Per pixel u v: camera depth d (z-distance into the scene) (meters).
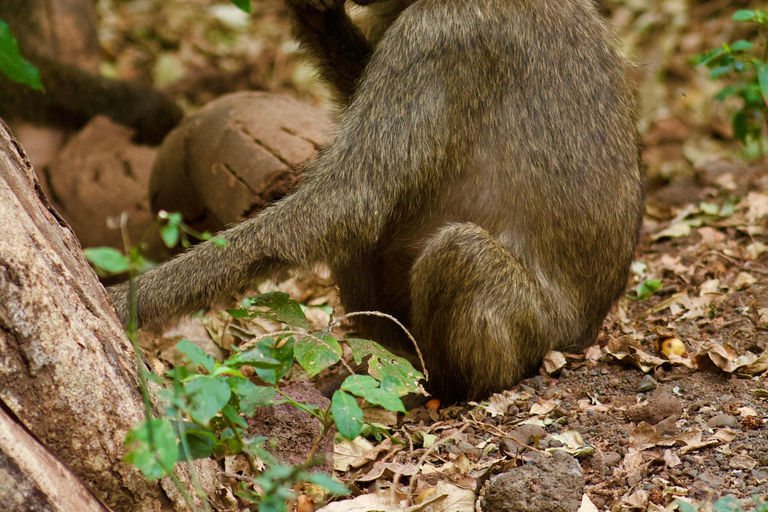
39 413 4.21
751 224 10.34
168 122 13.93
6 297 4.14
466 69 6.88
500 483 5.16
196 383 4.57
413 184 6.99
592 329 7.61
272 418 5.89
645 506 5.15
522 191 7.02
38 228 4.64
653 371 6.91
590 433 6.12
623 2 18.72
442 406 7.30
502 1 6.96
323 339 5.84
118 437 4.40
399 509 5.25
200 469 5.02
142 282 6.89
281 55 18.14
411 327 7.78
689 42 17.25
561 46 7.01
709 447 5.72
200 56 18.70
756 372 6.73
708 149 14.53
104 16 19.81
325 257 6.98
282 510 4.66
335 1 7.40
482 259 6.74
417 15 6.97
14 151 4.91
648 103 15.90
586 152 7.03
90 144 12.74
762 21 9.14
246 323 8.70
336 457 6.20
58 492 4.03
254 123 9.24
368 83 7.05
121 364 4.64
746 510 4.91
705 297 8.51
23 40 14.41
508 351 6.91
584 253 7.21
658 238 10.66
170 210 10.30
